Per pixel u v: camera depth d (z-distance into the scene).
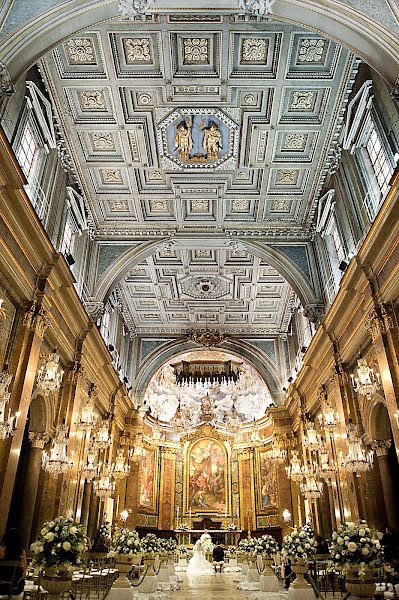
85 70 11.94
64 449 11.58
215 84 12.29
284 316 23.64
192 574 16.52
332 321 13.74
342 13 8.76
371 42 8.72
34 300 10.77
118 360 22.16
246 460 29.20
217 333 24.56
